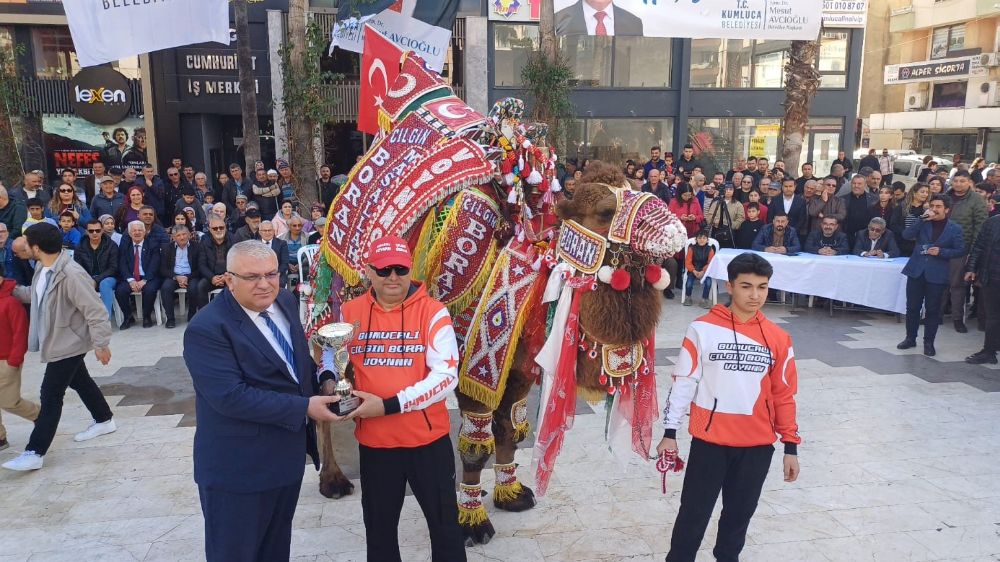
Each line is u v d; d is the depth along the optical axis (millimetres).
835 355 7262
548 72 13125
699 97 17078
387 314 3006
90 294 4672
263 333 2809
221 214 8758
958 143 28062
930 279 7145
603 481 4496
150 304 8453
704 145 17312
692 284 9516
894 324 8609
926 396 6027
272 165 16594
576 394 3383
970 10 26594
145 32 9180
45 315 4594
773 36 12750
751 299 3014
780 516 4047
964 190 8102
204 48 14680
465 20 15477
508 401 3848
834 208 9703
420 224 3629
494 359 3506
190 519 4066
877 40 32156
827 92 17531
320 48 11664
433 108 4043
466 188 3594
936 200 7109
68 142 14758
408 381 2947
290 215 9227
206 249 8633
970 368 6828
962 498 4258
